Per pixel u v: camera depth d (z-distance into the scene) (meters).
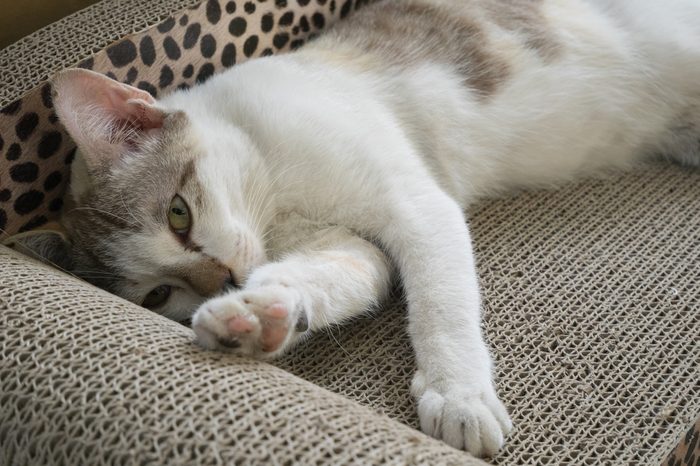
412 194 0.51
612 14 0.59
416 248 0.49
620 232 0.53
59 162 0.52
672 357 0.47
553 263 0.52
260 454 0.39
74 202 0.51
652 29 0.58
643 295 0.50
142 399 0.40
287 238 0.52
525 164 0.57
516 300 0.50
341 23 0.58
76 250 0.51
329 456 0.39
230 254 0.49
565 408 0.46
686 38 0.58
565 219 0.55
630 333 0.48
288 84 0.53
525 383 0.47
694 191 0.56
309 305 0.47
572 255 0.52
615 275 0.51
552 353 0.48
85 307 0.44
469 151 0.56
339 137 0.51
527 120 0.57
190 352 0.43
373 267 0.50
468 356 0.46
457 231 0.50
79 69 0.48
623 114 0.59
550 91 0.57
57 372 0.41
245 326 0.43
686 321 0.49
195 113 0.52
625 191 0.57
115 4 0.53
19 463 0.41
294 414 0.40
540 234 0.54
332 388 0.47
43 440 0.40
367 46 0.56
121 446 0.39
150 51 0.52
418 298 0.48
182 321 0.51
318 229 0.52
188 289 0.50
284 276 0.47
